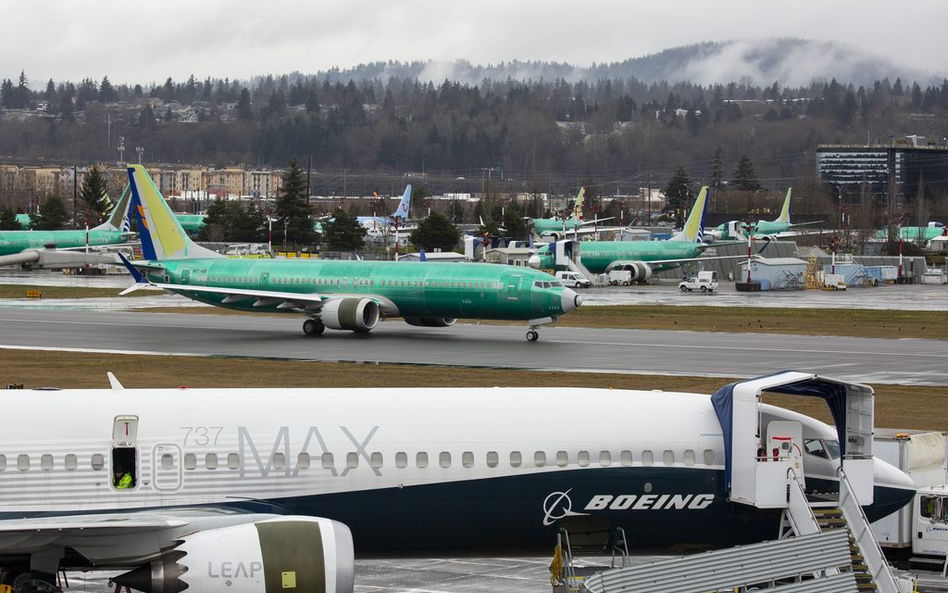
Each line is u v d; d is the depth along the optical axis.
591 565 65.75
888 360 159.00
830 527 56.88
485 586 64.62
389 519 56.66
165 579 48.09
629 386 130.00
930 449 73.94
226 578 48.47
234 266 194.50
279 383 129.25
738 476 57.72
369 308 181.62
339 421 57.12
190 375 135.62
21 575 51.16
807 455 59.34
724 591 55.53
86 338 176.62
